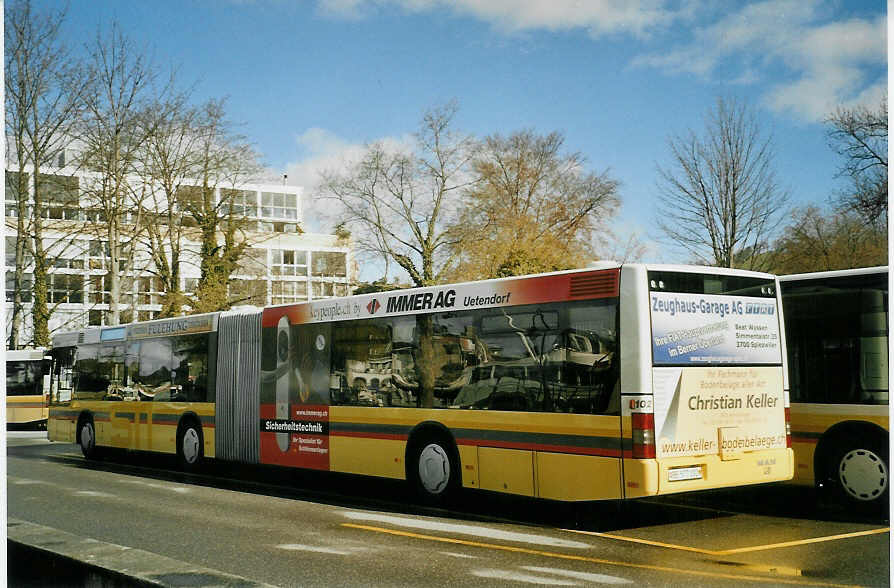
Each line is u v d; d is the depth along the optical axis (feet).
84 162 118.42
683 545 28.35
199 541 29.73
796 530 30.86
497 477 34.83
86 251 135.33
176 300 124.26
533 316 34.06
